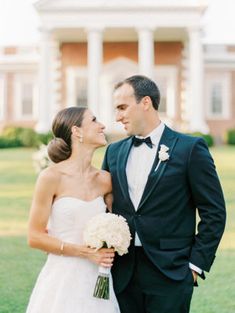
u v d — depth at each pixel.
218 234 3.48
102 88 31.70
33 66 33.22
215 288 6.00
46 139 25.64
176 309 3.43
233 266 6.80
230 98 33.06
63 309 3.46
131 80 3.59
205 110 33.16
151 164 3.56
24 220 9.69
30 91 33.56
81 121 3.62
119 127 31.12
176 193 3.48
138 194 3.55
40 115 28.16
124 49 31.66
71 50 31.84
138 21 27.53
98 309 3.50
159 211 3.48
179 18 27.59
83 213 3.53
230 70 33.12
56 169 3.60
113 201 3.65
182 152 3.52
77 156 3.64
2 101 33.69
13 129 27.45
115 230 3.35
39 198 3.52
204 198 3.48
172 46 31.56
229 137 28.59
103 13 27.48
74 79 31.86
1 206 11.02
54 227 3.58
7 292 5.83
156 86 3.64
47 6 27.53
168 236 3.48
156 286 3.46
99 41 27.62
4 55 33.59
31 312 3.55
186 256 3.50
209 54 32.94
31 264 6.92
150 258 3.44
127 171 3.61
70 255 3.47
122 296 3.58
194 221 3.60
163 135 3.62
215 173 3.53
